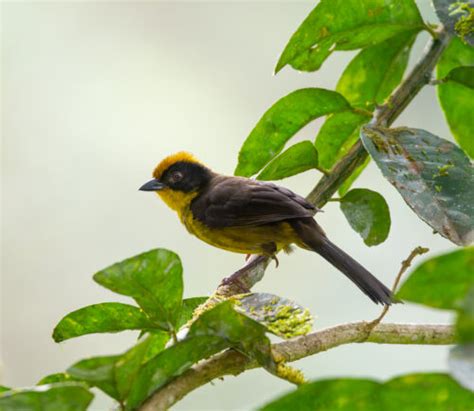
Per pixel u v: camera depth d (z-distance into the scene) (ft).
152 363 14.61
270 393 38.86
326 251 29.32
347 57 55.67
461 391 11.73
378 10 22.36
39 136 53.52
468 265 11.27
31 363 49.14
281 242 30.99
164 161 34.99
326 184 24.03
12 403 12.43
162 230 51.90
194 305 21.01
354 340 16.72
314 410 11.93
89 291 51.03
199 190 34.35
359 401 11.93
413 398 11.87
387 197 48.78
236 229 31.32
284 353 15.76
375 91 25.68
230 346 15.44
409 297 11.62
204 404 38.86
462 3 22.02
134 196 52.85
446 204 19.06
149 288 15.35
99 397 35.19
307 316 16.61
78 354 48.85
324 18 21.95
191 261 50.72
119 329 17.40
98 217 52.16
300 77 55.98
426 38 50.49
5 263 50.72
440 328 17.39
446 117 24.71
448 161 19.89
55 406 12.61
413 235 47.88
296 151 23.26
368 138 20.22
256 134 23.71
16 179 52.49
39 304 50.39
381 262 48.06
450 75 23.36
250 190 31.71
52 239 51.67
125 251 51.85
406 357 37.47
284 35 56.85
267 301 17.04
